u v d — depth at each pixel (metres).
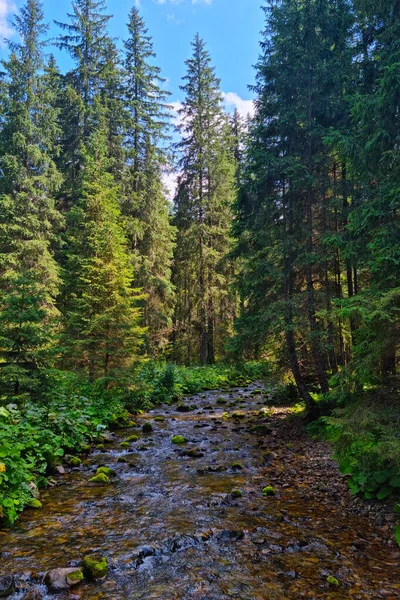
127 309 12.16
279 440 8.59
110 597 3.12
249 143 10.62
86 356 11.84
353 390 5.43
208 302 25.88
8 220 18.66
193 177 26.62
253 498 5.37
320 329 9.66
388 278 5.10
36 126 20.73
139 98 24.55
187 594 3.16
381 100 5.68
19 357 8.00
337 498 5.22
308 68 9.64
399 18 6.19
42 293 8.47
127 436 9.21
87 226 18.17
